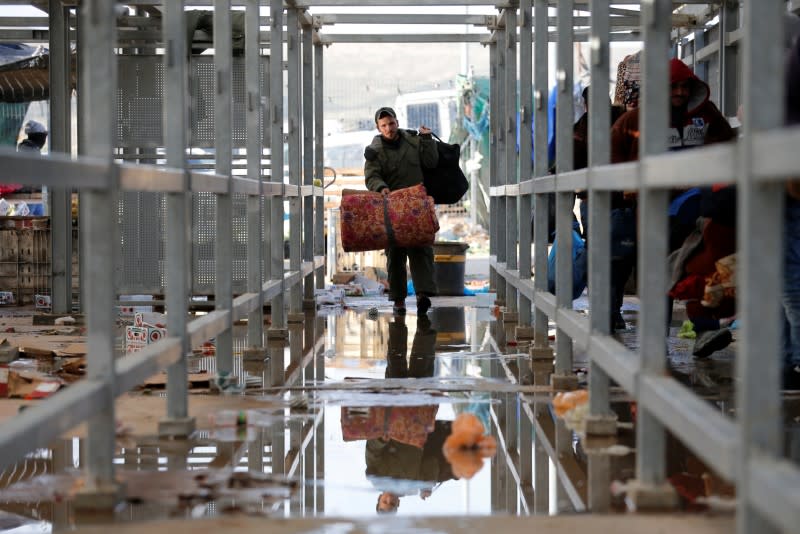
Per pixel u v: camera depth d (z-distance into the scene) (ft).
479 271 55.01
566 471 12.26
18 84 51.52
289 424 15.20
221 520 10.07
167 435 14.30
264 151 33.19
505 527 9.73
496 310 33.35
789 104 14.51
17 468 12.44
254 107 22.43
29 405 15.80
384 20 35.81
